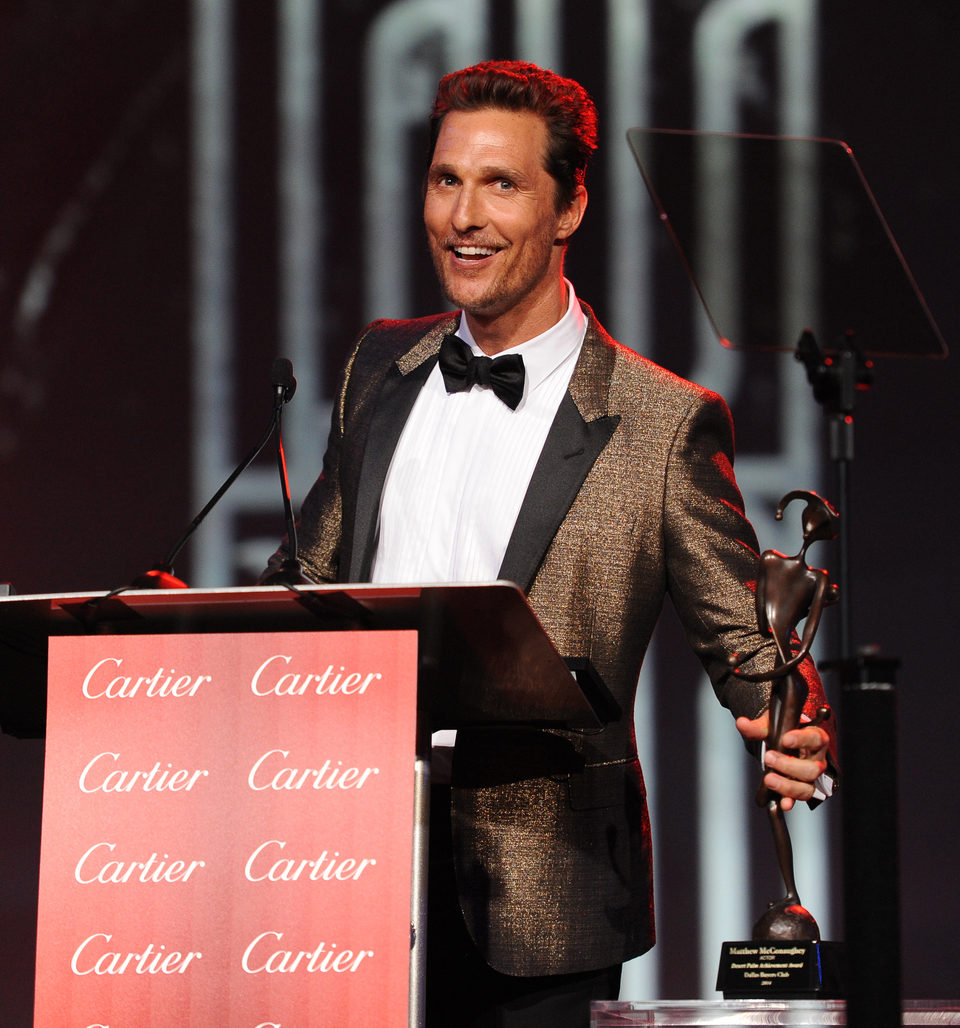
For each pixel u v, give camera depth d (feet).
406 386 24.34
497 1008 20.85
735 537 22.38
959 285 54.39
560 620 21.49
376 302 54.95
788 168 19.44
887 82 54.03
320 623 16.63
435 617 15.84
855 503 54.70
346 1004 15.61
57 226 55.93
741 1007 17.20
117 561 55.16
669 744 54.08
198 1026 15.84
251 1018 15.76
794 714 18.90
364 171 55.06
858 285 18.83
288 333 55.16
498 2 54.29
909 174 54.13
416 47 54.90
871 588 54.44
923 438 54.70
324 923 15.83
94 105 55.93
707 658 22.07
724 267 19.02
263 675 16.44
